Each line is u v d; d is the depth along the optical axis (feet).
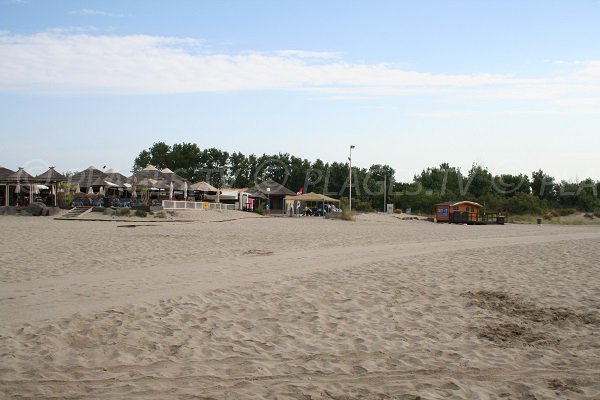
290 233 92.07
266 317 29.35
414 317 30.14
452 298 35.12
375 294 35.96
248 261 50.67
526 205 202.18
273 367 21.52
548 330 27.78
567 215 199.82
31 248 57.98
